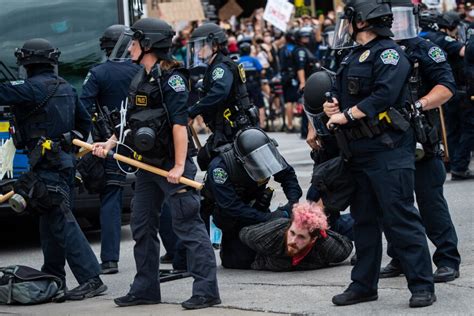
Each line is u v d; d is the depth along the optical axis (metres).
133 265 11.02
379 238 8.10
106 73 10.74
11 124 9.27
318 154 9.74
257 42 27.19
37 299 9.09
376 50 7.70
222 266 10.31
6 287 9.10
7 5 13.05
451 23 15.11
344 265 9.91
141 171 8.62
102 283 9.38
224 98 10.30
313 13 33.91
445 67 8.54
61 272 9.44
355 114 7.67
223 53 10.55
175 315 8.16
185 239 8.45
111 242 10.60
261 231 9.67
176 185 8.40
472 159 17.94
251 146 9.73
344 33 7.91
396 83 7.61
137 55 8.41
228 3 35.59
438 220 8.84
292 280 9.35
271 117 26.61
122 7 13.30
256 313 8.09
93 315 8.41
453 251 8.84
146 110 8.35
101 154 8.84
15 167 11.73
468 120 15.23
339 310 7.96
